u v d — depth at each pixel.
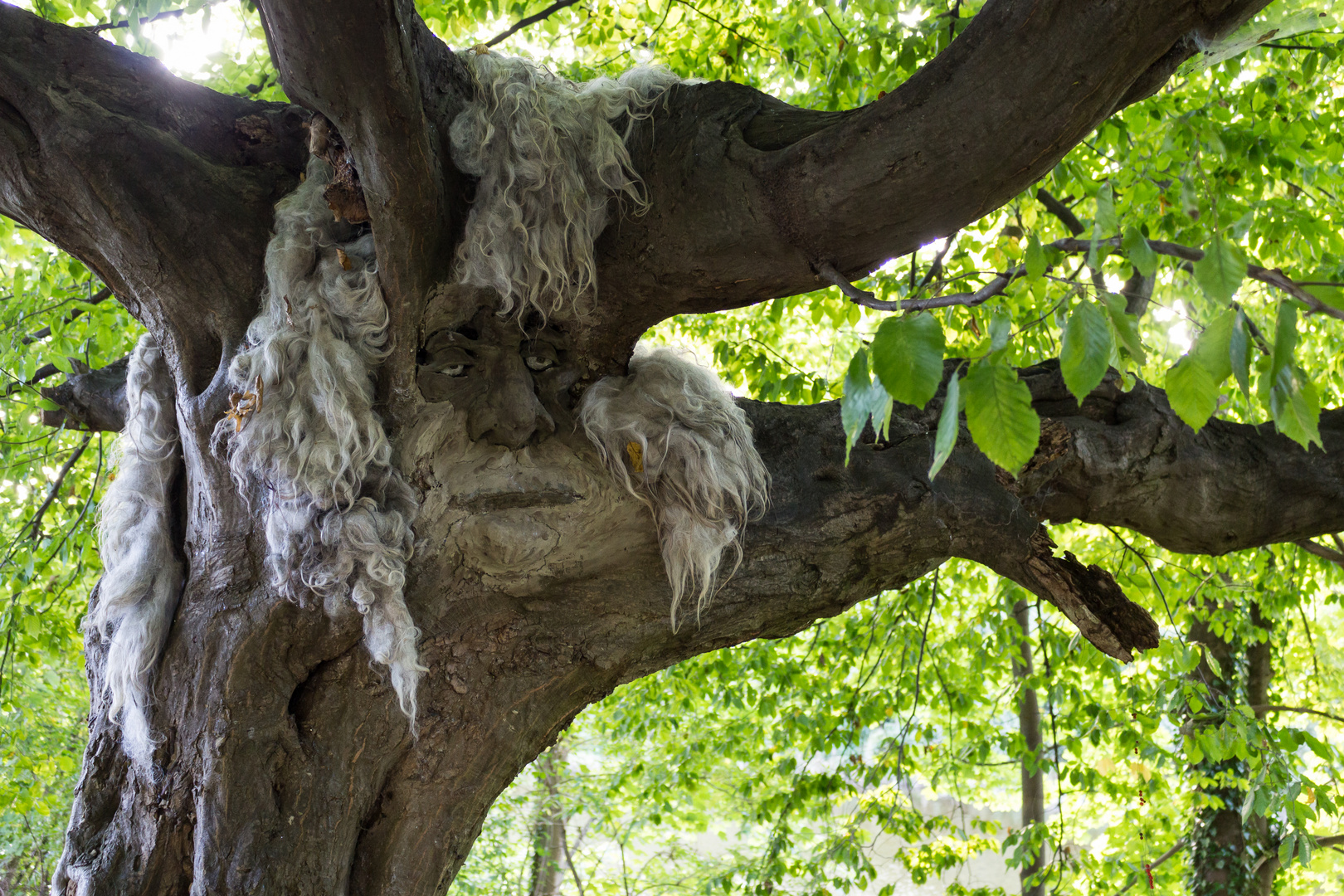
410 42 1.67
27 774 7.43
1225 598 5.80
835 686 6.36
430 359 2.10
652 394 2.25
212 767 1.93
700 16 4.68
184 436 2.12
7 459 4.75
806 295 5.23
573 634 2.22
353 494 1.96
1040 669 6.93
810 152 2.02
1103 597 2.57
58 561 5.30
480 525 2.10
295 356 1.96
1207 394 1.10
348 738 2.06
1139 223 3.99
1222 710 4.53
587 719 9.42
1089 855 6.00
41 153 1.97
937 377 1.09
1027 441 1.09
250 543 2.02
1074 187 4.05
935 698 6.29
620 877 10.37
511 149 1.97
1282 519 2.89
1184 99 4.07
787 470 2.46
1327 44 4.09
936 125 1.90
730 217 2.11
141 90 2.09
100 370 2.74
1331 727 7.66
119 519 2.15
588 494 2.16
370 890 2.08
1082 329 1.11
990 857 13.28
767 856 5.93
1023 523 2.54
